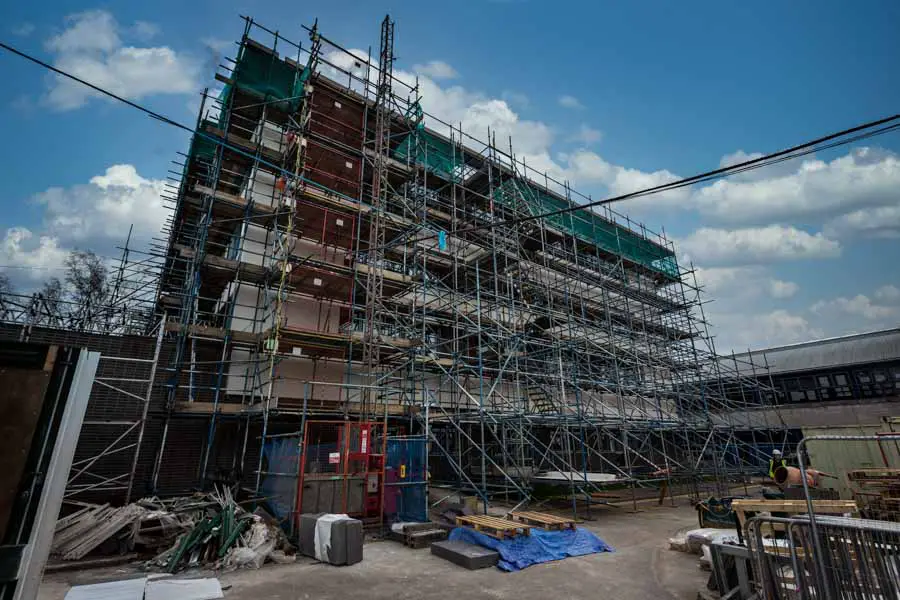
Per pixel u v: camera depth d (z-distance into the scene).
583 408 22.03
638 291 29.42
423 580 8.76
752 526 6.95
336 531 9.73
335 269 18.23
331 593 8.02
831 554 5.61
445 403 20.59
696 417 25.36
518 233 22.11
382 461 13.20
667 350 27.19
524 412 17.53
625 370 24.39
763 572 6.43
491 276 22.12
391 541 11.80
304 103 20.52
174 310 23.36
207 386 16.22
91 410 14.64
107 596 7.36
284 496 12.57
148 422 15.40
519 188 26.11
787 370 37.69
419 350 18.70
